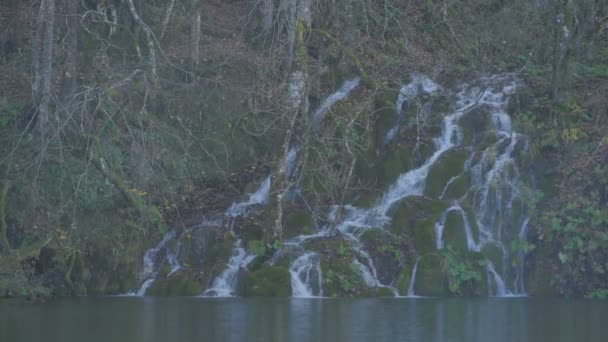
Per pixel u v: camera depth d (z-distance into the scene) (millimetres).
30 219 32250
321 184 35562
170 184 36000
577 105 38125
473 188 35094
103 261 33688
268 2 40219
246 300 30203
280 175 34000
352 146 36812
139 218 34625
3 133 35312
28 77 39344
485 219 34531
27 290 31047
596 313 25797
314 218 35000
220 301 29891
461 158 35938
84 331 21062
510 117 38000
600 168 35000
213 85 41531
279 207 33844
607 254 32719
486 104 38250
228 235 34500
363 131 38250
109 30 41875
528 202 34656
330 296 31859
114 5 41406
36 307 27641
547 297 32344
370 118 38156
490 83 39969
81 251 33156
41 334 20484
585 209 33438
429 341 19203
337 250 33156
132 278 34000
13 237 32469
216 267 33406
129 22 42156
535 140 36844
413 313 25531
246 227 34750
